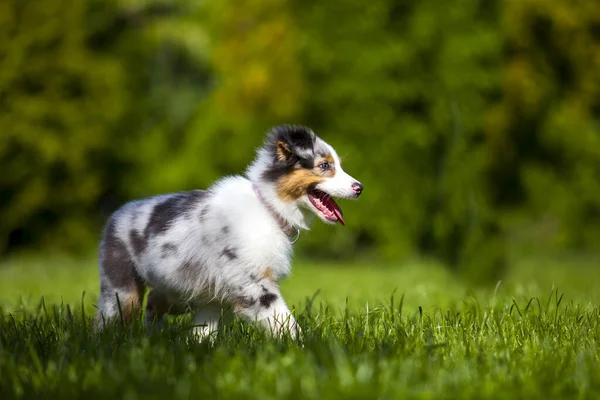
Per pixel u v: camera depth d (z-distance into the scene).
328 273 15.72
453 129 18.61
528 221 23.91
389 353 4.39
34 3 20.45
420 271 16.16
